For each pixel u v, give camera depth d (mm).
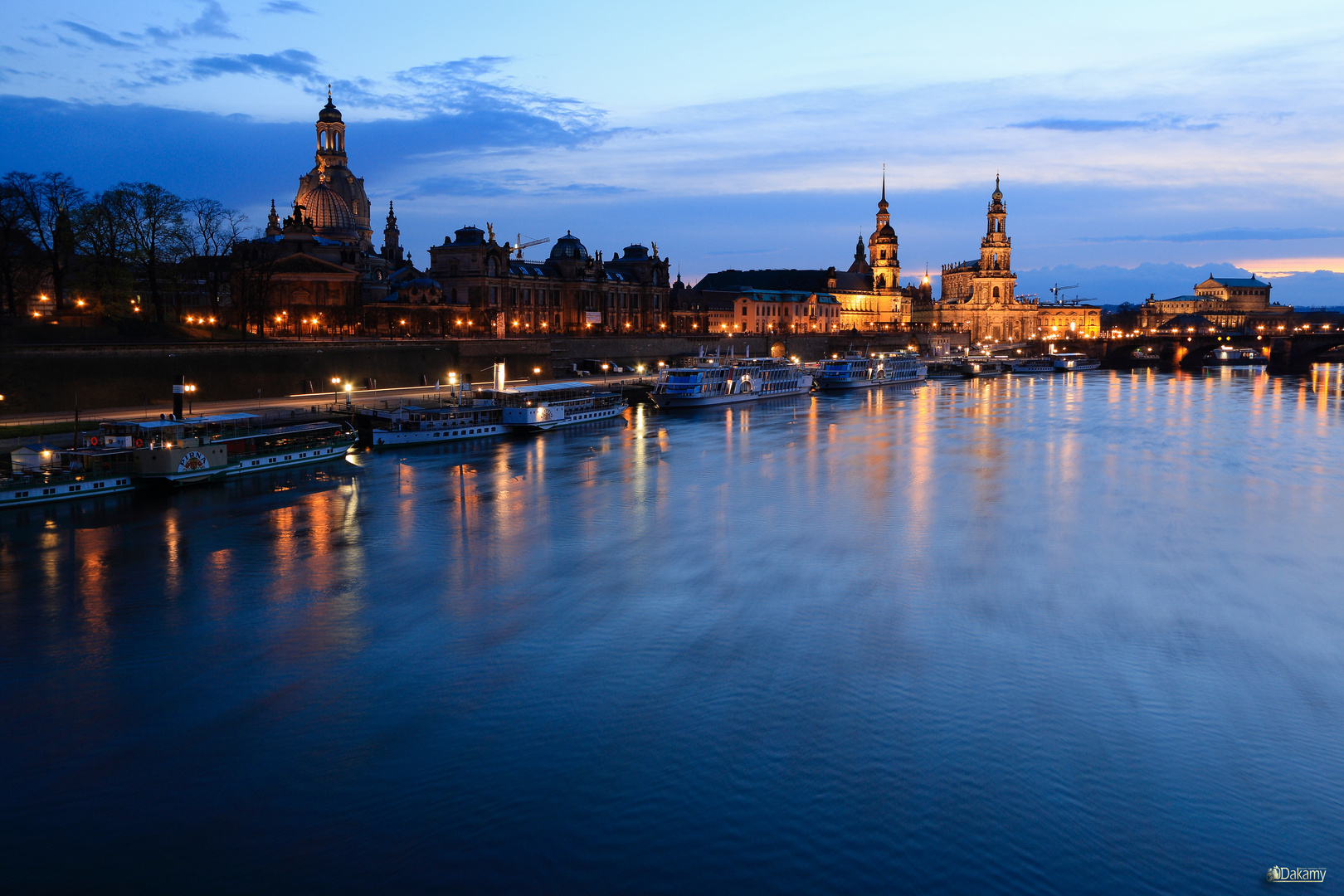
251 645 52750
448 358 178375
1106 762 40000
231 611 58156
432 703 45562
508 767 39750
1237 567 67750
